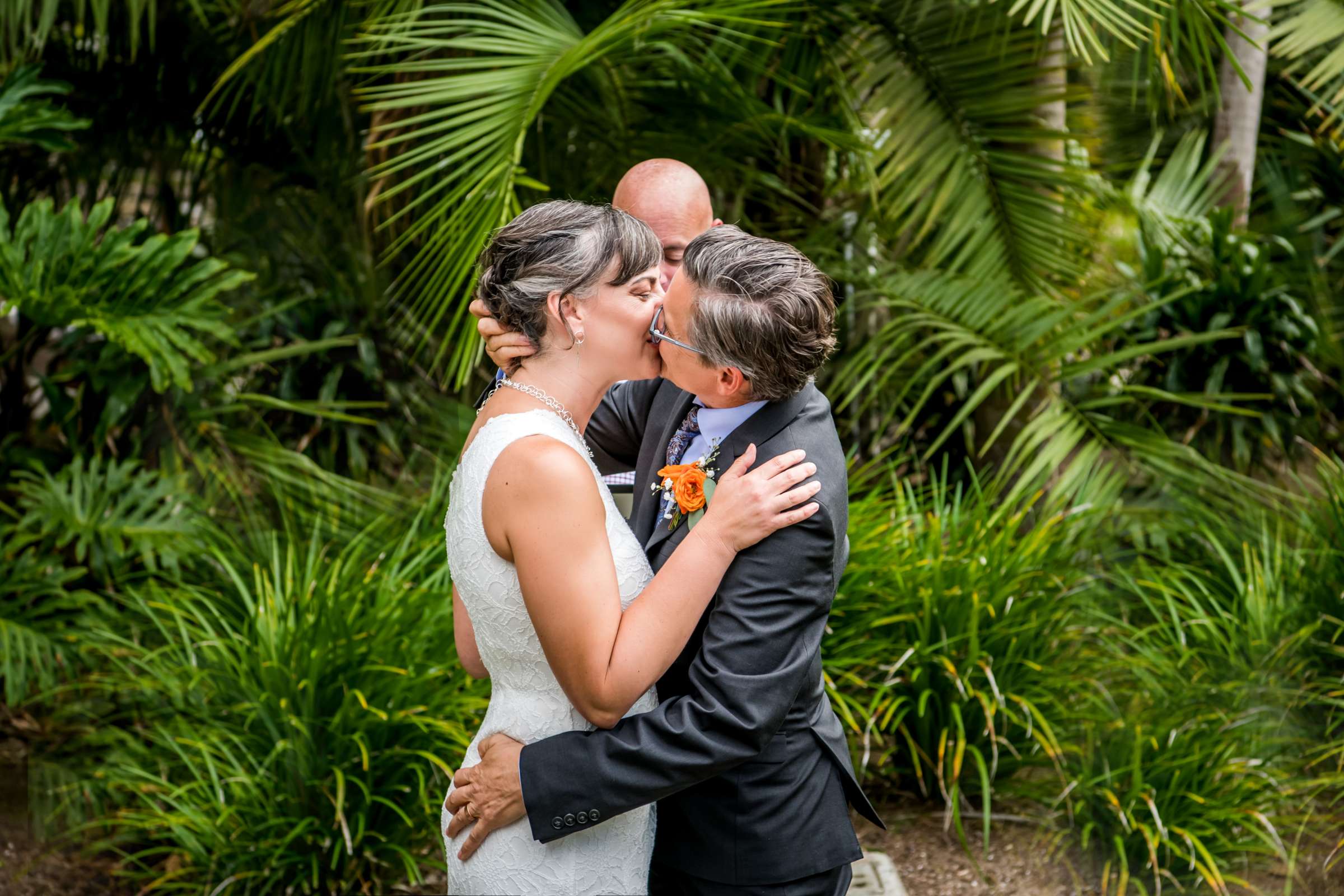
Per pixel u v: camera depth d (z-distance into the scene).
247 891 2.54
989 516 3.45
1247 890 2.65
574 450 1.47
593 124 4.06
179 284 3.42
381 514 3.68
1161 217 5.03
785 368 1.48
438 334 4.41
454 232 3.02
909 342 4.19
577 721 1.53
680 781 1.43
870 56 3.99
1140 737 2.79
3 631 3.12
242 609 3.17
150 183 4.55
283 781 2.66
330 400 4.21
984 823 2.82
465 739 2.65
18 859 2.83
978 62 3.82
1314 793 2.78
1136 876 2.69
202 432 3.79
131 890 2.76
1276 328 4.43
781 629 1.45
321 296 4.44
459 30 3.61
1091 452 3.71
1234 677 3.04
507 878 1.53
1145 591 3.45
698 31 3.87
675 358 1.51
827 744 1.61
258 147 4.46
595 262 1.50
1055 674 3.02
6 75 3.61
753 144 4.12
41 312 3.31
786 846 1.55
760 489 1.44
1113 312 4.44
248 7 3.89
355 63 3.92
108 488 3.44
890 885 2.61
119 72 4.20
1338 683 2.97
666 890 1.68
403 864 2.67
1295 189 5.54
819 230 4.46
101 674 3.37
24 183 4.30
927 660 2.93
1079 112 4.62
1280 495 3.85
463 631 1.81
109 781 2.93
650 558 1.62
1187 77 5.45
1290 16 4.32
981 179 3.94
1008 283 3.95
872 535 3.13
